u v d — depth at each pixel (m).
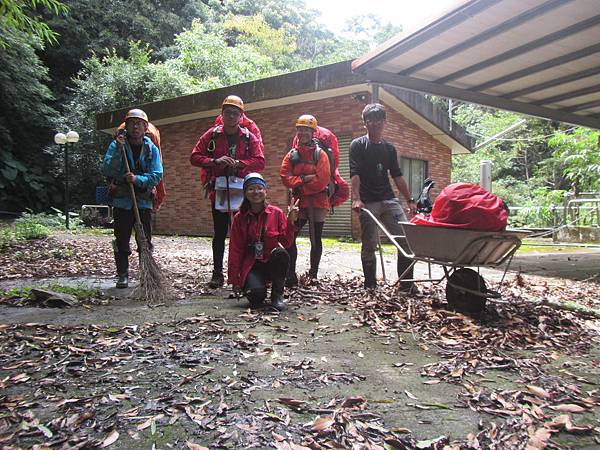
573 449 1.75
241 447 1.73
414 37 5.91
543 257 8.92
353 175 4.66
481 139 23.19
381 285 4.91
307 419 1.96
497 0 5.00
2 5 6.43
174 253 8.79
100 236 12.93
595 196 13.47
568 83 7.64
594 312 3.86
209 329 3.27
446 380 2.41
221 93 13.15
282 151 13.05
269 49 31.70
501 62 6.71
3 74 22.38
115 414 1.98
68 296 4.15
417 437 1.82
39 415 1.97
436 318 3.55
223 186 4.85
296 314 3.77
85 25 28.00
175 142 15.74
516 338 3.12
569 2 5.03
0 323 3.43
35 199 24.94
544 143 24.03
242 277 3.96
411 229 3.88
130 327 3.29
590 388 2.34
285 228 4.06
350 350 2.88
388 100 11.59
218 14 34.91
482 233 3.49
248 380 2.36
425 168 13.74
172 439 1.78
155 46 29.06
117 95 21.16
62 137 16.14
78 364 2.57
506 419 1.98
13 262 7.30
